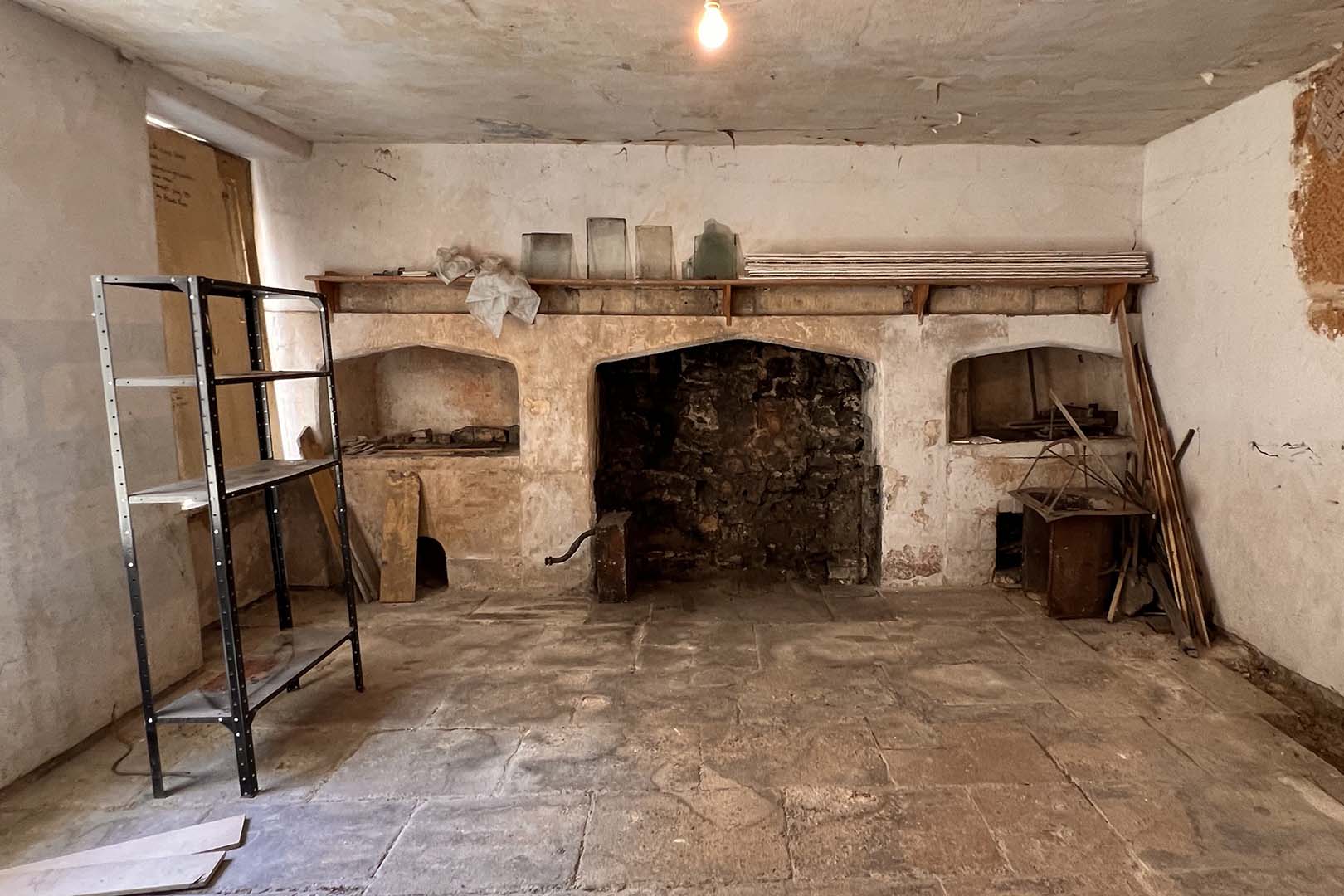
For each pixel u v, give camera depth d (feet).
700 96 11.66
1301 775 8.49
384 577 14.96
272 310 14.89
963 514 15.02
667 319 14.71
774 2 8.38
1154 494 13.50
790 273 14.02
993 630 12.97
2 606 8.36
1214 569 12.63
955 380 16.03
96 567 9.63
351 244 14.74
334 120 13.07
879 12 8.64
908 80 10.93
